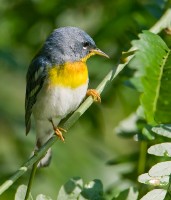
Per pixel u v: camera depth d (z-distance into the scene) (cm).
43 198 732
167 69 745
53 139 758
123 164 967
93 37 1155
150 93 749
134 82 896
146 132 764
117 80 1098
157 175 644
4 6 1298
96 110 1164
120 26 1136
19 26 1298
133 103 1125
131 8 1140
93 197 733
